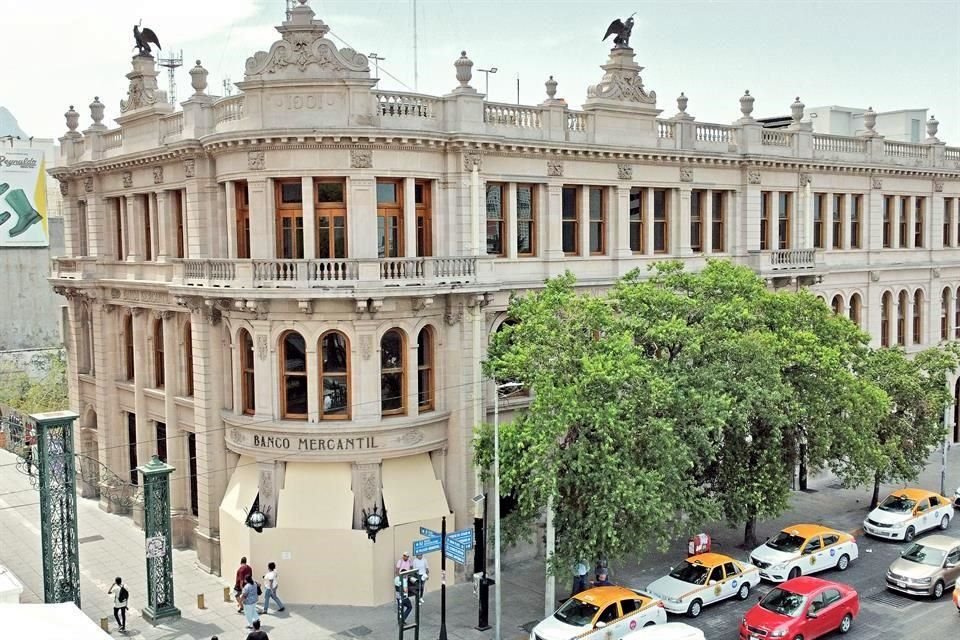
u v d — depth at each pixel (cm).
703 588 3005
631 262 3912
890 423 3894
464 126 3325
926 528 3838
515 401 3569
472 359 3391
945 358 4119
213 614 3083
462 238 3372
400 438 3247
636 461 2858
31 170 6650
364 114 3155
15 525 4097
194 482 3834
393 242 3297
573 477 2783
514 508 3403
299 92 3145
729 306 3181
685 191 4078
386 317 3212
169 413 3819
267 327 3212
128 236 4112
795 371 3344
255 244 3234
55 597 2953
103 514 4262
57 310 6806
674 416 2956
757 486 3219
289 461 3238
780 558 3241
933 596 3128
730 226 4322
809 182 4591
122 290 4144
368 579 3138
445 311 3362
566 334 2872
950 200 5538
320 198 3209
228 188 3334
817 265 4588
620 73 3822
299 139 3109
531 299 3097
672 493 2900
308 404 3206
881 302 5119
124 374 4312
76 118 4497
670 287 3416
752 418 3256
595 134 3738
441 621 2862
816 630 2742
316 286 3083
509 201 3538
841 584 3039
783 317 3397
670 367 3089
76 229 4534
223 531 3359
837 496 4397
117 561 3622
